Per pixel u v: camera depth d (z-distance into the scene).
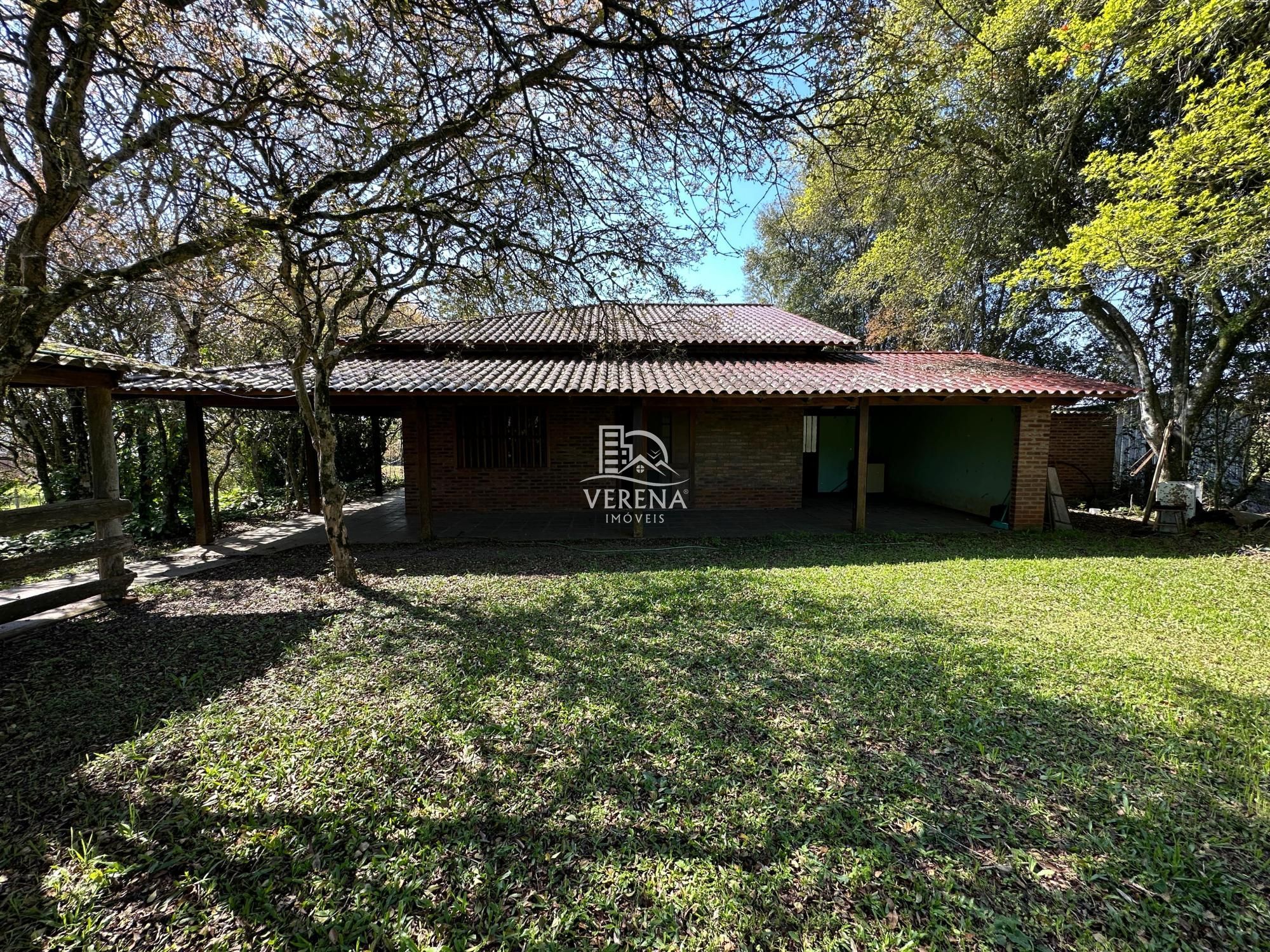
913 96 3.87
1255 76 6.73
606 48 3.35
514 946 2.03
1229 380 11.20
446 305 7.17
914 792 2.85
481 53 3.58
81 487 10.48
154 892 2.27
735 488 13.20
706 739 3.36
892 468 15.63
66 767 3.13
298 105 3.55
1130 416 13.60
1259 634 4.90
